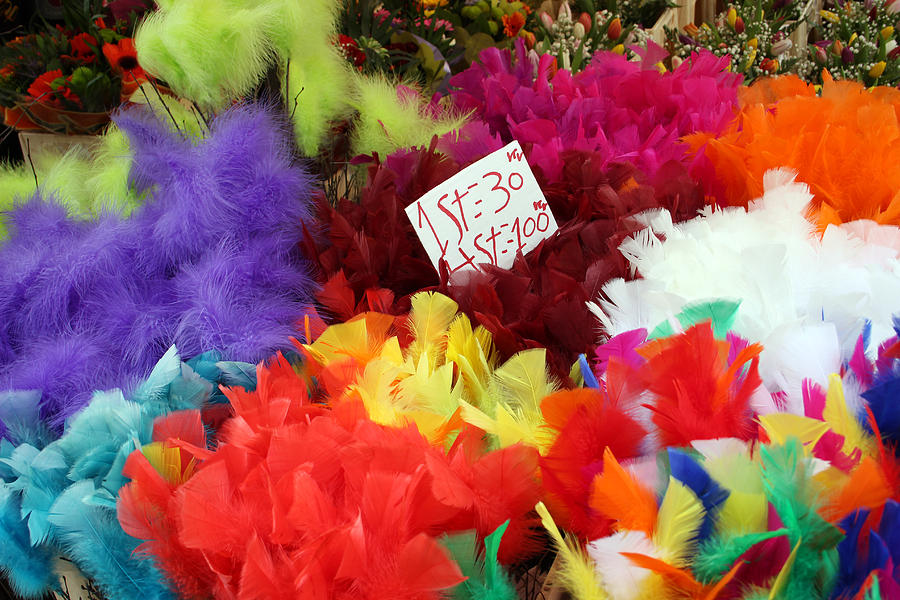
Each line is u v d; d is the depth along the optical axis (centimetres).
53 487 56
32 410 64
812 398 51
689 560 43
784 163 83
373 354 62
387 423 55
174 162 73
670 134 95
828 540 41
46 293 69
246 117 75
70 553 54
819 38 235
